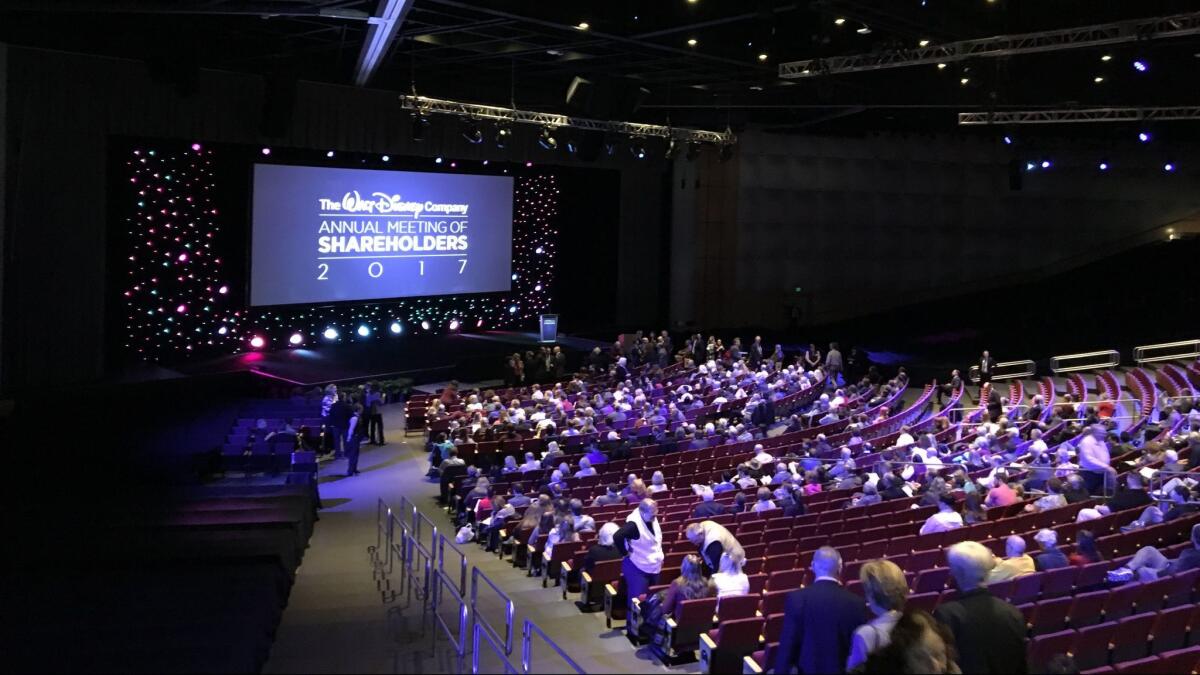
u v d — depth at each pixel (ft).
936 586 32.35
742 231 127.24
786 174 127.44
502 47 85.66
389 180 100.42
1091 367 98.58
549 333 108.37
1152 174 124.26
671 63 88.53
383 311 103.96
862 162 128.67
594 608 36.09
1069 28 58.03
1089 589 32.37
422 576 41.65
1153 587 30.68
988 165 128.67
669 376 95.96
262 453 62.13
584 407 73.82
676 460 59.82
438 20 75.92
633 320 124.88
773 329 128.88
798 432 66.74
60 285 76.43
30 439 64.39
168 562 37.93
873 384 90.74
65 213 76.28
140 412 73.41
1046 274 128.16
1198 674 24.17
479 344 105.70
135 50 77.92
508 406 77.97
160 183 84.99
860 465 58.34
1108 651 26.99
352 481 64.23
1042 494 47.03
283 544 40.19
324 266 96.22
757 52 80.64
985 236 129.29
